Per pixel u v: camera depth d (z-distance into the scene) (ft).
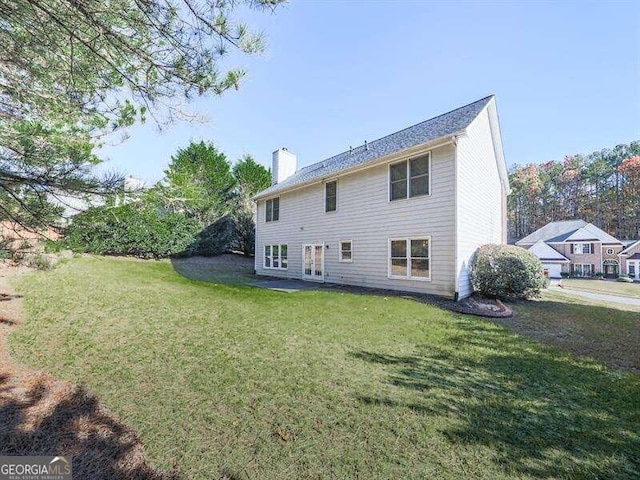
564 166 169.37
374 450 7.56
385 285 35.24
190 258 60.03
